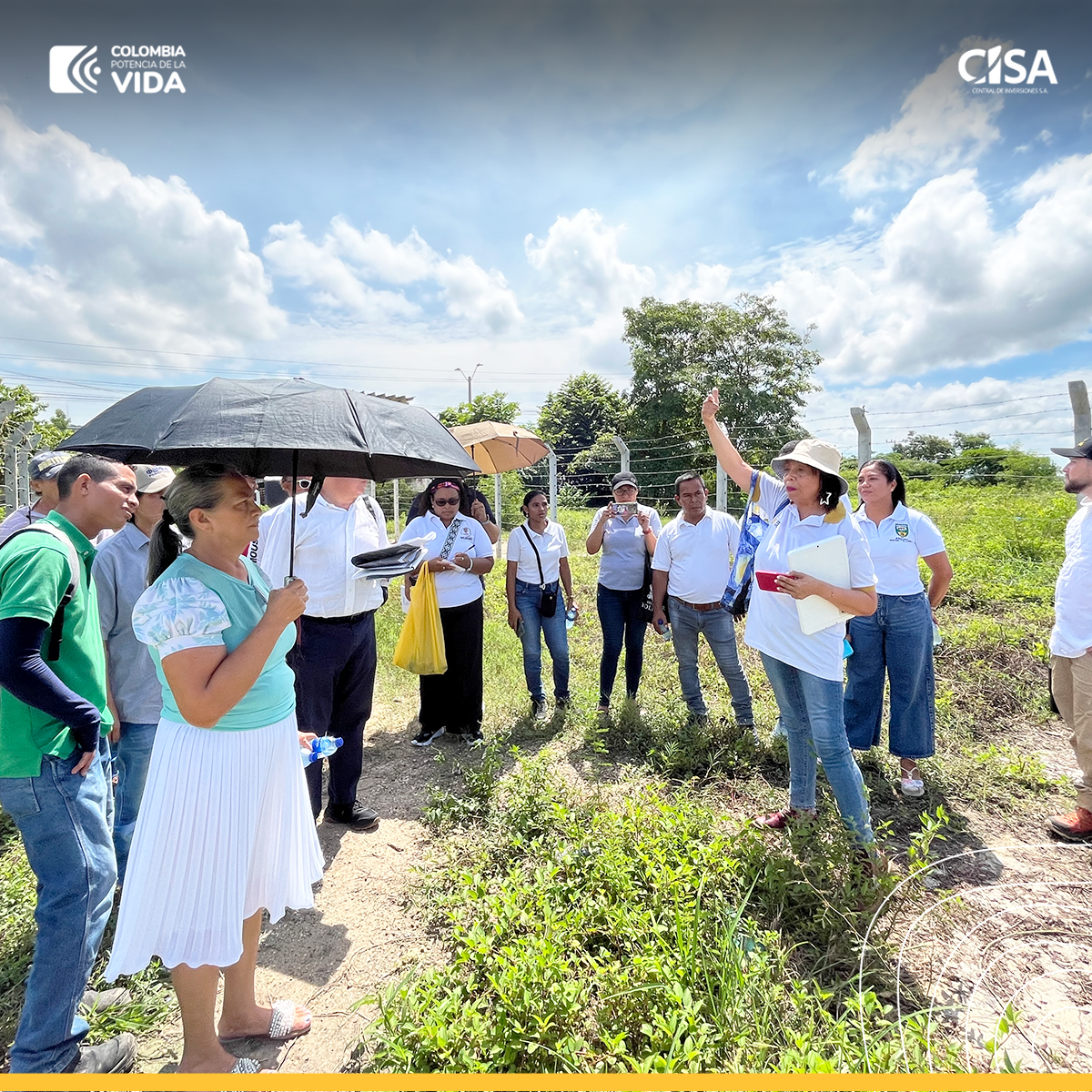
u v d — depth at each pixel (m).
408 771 4.27
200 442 1.70
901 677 3.60
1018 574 7.29
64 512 2.19
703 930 2.28
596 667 6.02
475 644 4.59
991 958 2.41
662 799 3.37
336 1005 2.34
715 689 5.14
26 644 1.85
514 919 2.35
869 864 2.71
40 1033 1.90
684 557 4.36
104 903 2.05
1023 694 4.78
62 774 1.96
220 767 1.82
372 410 2.02
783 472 3.18
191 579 1.75
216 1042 1.95
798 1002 2.10
